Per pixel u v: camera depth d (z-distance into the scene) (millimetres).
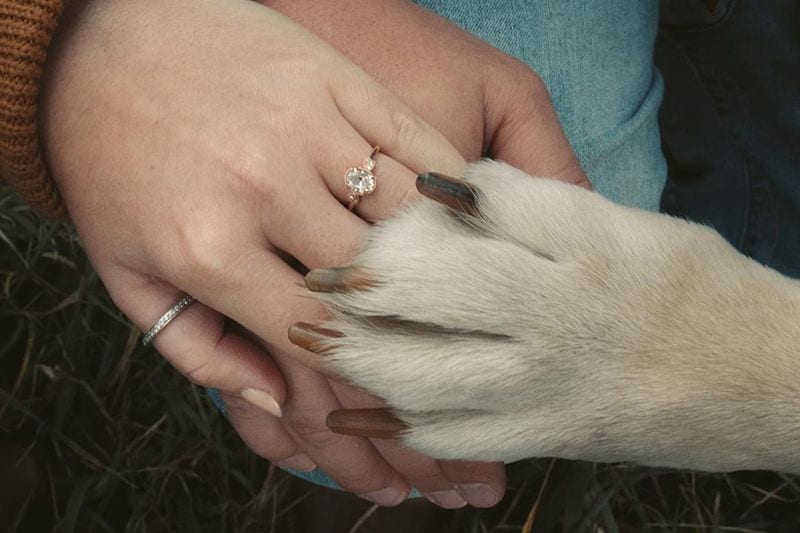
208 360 1069
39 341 1954
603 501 1727
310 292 911
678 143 1843
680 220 987
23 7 948
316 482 1596
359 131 998
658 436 951
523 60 1378
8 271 1958
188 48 1004
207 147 957
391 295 871
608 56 1419
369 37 1168
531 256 905
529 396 906
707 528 1889
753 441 958
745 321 936
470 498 1193
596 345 911
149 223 974
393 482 1229
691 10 1673
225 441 1930
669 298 930
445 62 1147
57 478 1828
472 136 1146
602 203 964
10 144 1007
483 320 880
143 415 1955
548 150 1188
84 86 1013
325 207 946
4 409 1819
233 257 955
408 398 886
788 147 1722
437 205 918
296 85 980
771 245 1833
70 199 1056
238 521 1863
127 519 1869
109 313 1915
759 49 1640
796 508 1938
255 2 1137
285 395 1087
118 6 1036
